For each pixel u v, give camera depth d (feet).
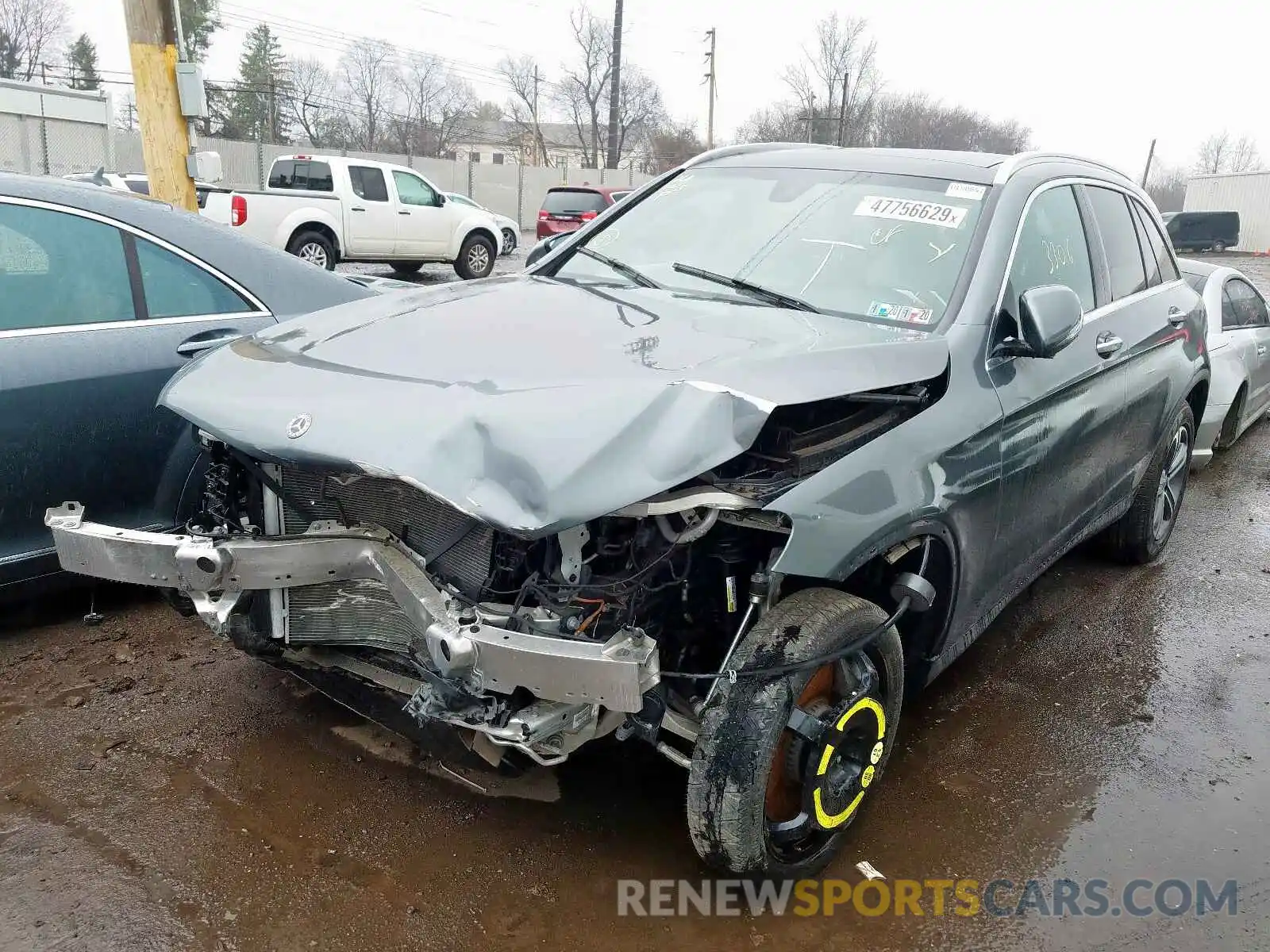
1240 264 110.22
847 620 8.42
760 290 11.07
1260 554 18.54
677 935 8.35
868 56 179.93
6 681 11.70
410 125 187.01
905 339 9.86
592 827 9.61
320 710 11.41
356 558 8.72
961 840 9.85
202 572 8.84
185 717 11.12
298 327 10.50
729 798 7.96
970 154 13.03
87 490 12.51
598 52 195.93
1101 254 13.83
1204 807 10.61
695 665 9.03
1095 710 12.54
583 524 8.16
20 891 8.32
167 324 13.32
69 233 12.71
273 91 161.07
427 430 7.70
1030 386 10.85
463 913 8.39
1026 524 11.44
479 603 8.08
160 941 7.89
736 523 8.13
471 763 10.37
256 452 8.36
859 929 8.57
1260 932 8.77
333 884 8.64
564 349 8.90
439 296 11.07
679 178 13.91
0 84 70.74
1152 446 15.65
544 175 132.77
